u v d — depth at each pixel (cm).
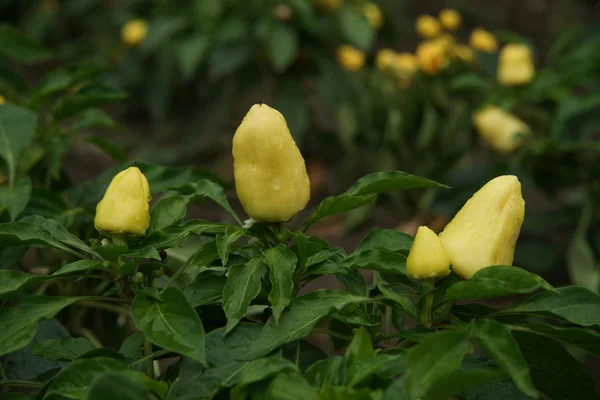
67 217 89
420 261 71
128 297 75
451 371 65
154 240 74
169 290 69
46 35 276
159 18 214
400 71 173
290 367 67
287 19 181
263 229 75
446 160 172
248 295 71
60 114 95
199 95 224
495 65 163
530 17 323
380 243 75
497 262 72
